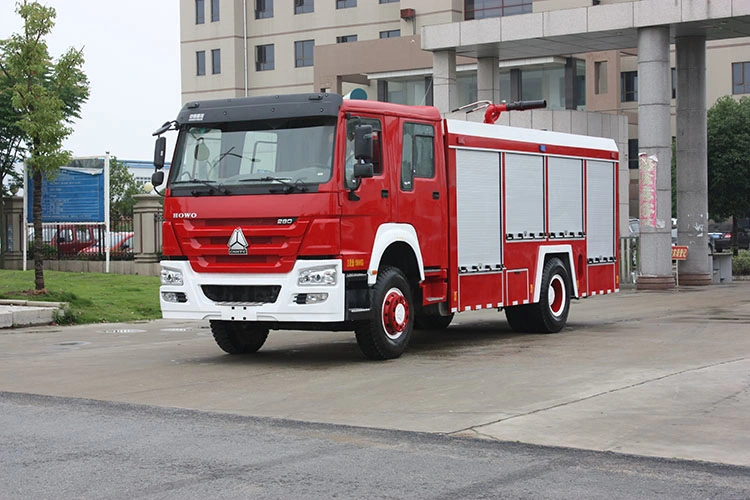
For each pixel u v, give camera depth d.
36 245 20.27
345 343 14.91
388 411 9.06
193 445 7.75
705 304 21.03
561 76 46.72
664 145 25.64
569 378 10.78
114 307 19.75
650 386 10.10
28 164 20.27
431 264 13.22
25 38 20.17
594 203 17.06
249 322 12.47
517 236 14.98
